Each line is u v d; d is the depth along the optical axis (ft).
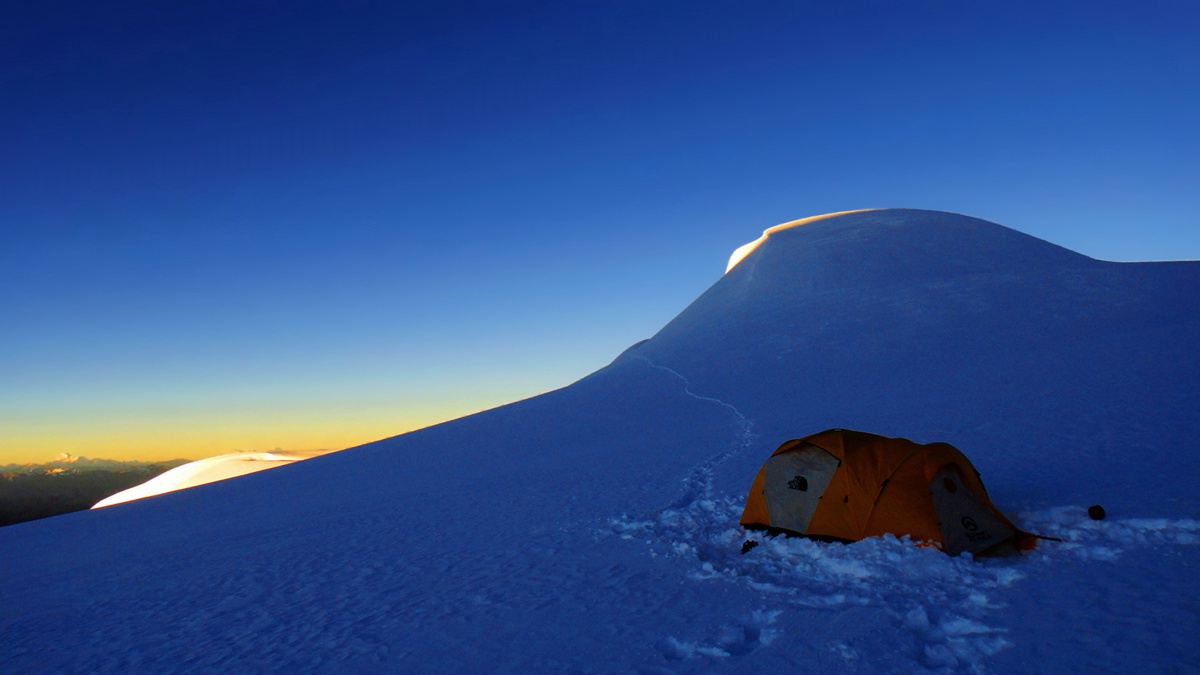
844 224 189.78
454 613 26.45
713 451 58.70
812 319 130.31
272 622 28.55
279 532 52.13
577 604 25.77
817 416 68.28
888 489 28.40
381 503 59.36
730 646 20.65
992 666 17.62
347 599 30.55
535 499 49.14
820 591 24.50
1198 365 60.64
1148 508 27.81
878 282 143.64
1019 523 28.50
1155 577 21.68
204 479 218.18
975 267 143.54
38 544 67.00
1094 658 17.37
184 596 35.70
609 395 117.08
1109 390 55.72
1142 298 108.27
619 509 41.22
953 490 27.63
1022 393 60.95
